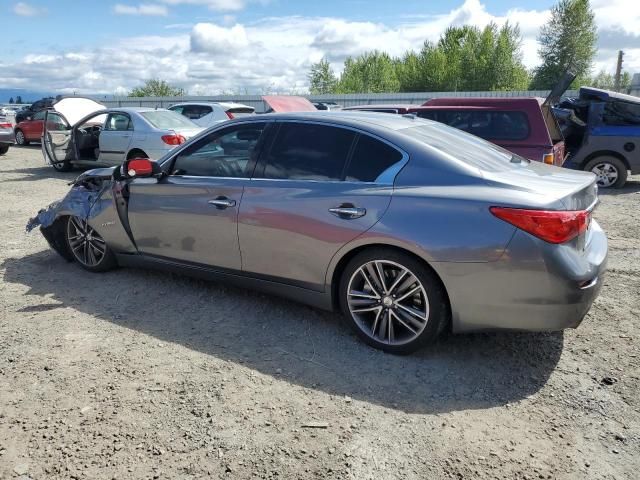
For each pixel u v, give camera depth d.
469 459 2.46
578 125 10.55
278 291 3.88
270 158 3.86
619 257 5.71
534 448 2.54
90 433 2.63
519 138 7.75
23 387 3.04
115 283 4.77
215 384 3.08
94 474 2.36
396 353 3.43
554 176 3.52
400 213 3.23
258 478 2.33
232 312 4.12
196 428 2.67
